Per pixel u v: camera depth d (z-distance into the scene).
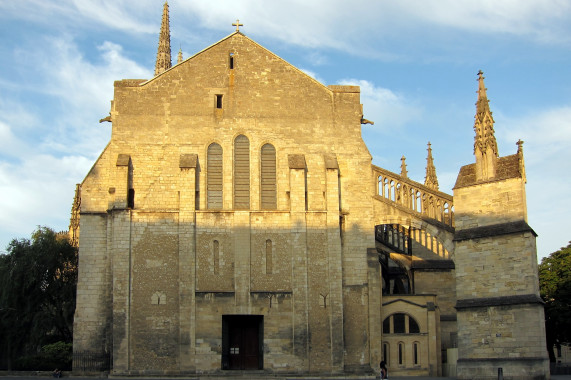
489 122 54.38
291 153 59.66
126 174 57.00
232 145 59.16
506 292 50.50
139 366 54.34
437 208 58.91
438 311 60.16
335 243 57.25
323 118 60.66
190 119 59.31
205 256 56.28
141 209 56.53
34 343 65.12
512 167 52.31
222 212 57.12
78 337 55.38
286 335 55.66
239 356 56.75
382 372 52.47
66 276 69.56
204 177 58.41
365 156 60.38
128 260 55.62
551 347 80.06
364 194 59.62
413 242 67.44
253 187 58.53
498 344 50.06
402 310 59.62
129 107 59.03
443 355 63.62
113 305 54.84
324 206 58.66
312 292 56.38
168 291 55.53
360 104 61.59
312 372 55.19
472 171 54.69
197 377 54.00
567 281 74.88
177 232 56.47
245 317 57.31
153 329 54.91
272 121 60.03
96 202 57.47
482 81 56.03
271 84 60.72
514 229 50.72
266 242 57.00
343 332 56.44
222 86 60.22
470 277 52.56
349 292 57.56
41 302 67.50
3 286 65.06
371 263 58.19
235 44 61.16
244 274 56.22
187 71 60.16
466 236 53.22
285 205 58.50
